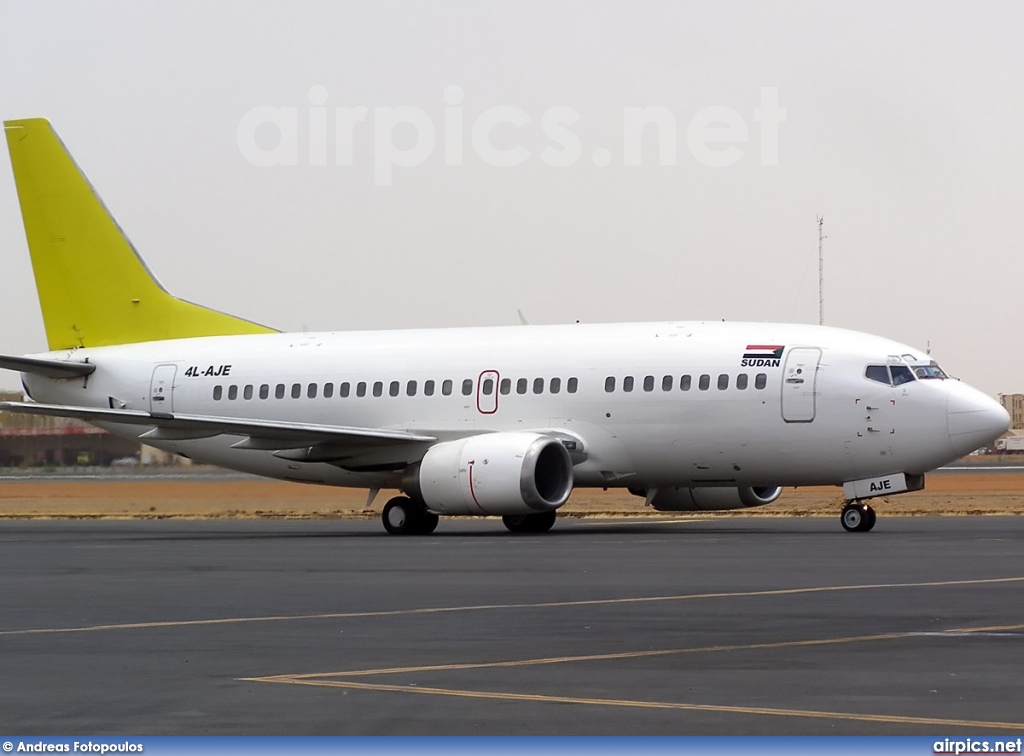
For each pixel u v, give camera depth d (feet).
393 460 484.74
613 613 224.12
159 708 151.64
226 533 493.77
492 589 262.88
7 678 170.40
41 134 575.38
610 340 483.92
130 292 570.87
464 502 447.83
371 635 202.59
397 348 520.42
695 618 216.74
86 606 242.78
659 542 394.52
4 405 451.53
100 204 572.92
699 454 462.60
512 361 493.36
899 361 445.78
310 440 480.64
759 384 453.17
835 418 444.14
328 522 601.62
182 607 239.71
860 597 241.76
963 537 404.98
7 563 339.98
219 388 543.39
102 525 582.35
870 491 448.65
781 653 182.19
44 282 579.48
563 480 461.78
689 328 477.77
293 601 246.68
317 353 533.14
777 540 397.19
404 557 346.95
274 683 165.27
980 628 203.31
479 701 153.28
